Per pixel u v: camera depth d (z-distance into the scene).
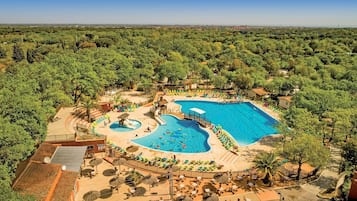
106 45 153.25
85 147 43.03
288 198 36.16
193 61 116.94
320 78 84.56
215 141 55.44
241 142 57.75
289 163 45.56
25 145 33.44
